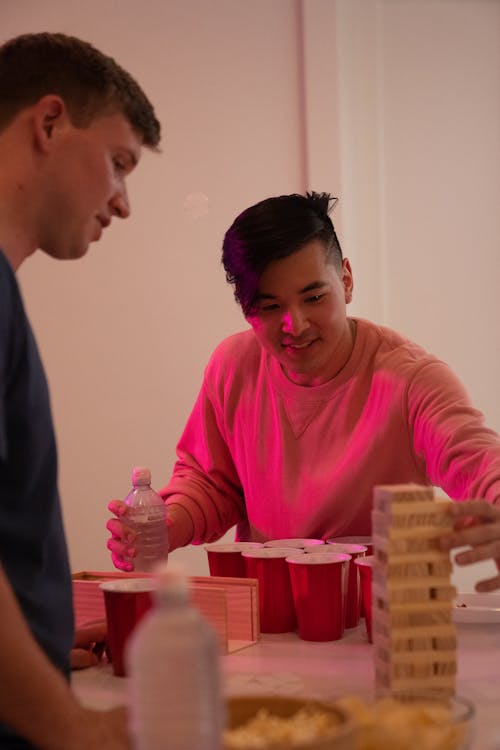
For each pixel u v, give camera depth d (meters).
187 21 3.35
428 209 3.31
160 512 1.91
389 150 3.31
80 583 1.62
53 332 3.40
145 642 0.70
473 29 3.29
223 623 1.47
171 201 3.36
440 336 3.31
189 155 3.35
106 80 1.22
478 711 1.13
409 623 1.09
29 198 1.20
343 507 1.93
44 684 0.88
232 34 3.33
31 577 1.11
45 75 1.20
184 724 0.69
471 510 1.12
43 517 1.12
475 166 3.30
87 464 3.39
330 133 3.25
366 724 0.82
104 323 3.39
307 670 1.36
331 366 1.96
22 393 1.08
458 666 1.34
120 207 1.31
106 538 3.38
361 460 1.92
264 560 1.61
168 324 3.37
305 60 3.26
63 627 1.14
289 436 2.00
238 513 2.21
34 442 1.10
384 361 1.95
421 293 3.31
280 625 1.62
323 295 1.81
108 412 3.39
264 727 0.83
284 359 1.88
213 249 3.35
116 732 0.91
